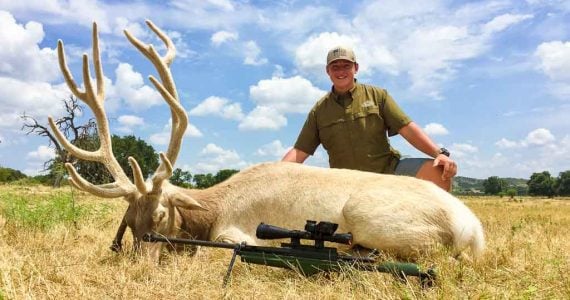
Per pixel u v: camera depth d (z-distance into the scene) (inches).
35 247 75.8
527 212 282.7
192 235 81.8
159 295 54.8
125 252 71.1
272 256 60.4
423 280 54.4
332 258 58.7
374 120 94.7
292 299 54.0
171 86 85.1
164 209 75.5
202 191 85.6
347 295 54.2
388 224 70.4
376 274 56.8
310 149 100.7
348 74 94.7
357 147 94.8
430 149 90.8
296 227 77.9
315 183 79.4
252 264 68.2
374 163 94.8
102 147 80.0
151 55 84.7
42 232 92.9
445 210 71.5
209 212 82.7
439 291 51.6
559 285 54.4
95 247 81.8
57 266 60.6
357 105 95.4
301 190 79.3
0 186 315.3
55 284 54.8
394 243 70.4
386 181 76.6
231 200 83.0
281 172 83.0
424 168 87.9
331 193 77.3
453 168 85.4
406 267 55.7
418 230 70.1
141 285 57.7
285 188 80.5
